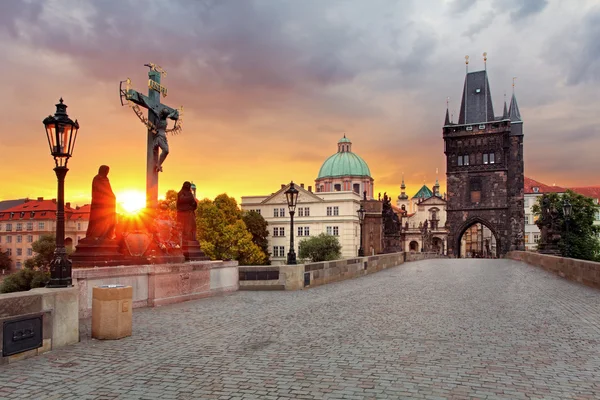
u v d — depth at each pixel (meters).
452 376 7.21
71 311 9.30
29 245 101.06
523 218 91.81
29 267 66.69
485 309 14.09
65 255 9.55
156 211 17.05
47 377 7.16
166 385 6.80
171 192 64.75
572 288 20.27
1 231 104.19
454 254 92.44
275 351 8.77
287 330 10.79
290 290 19.81
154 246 16.08
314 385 6.79
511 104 98.62
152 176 17.44
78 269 12.21
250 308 14.33
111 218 14.58
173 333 10.41
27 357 8.25
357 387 6.70
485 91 95.00
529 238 121.94
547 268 32.50
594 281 20.28
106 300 9.75
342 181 126.94
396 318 12.46
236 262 19.58
